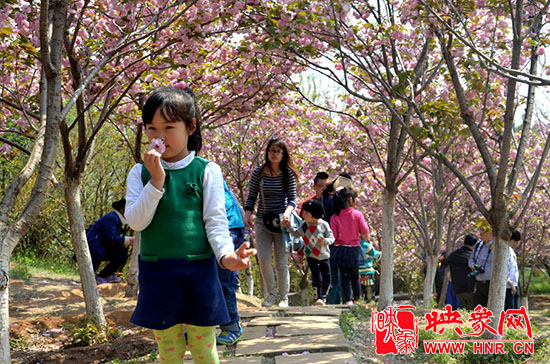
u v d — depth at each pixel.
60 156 14.33
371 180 12.16
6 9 4.53
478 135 5.09
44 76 4.60
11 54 5.40
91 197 15.87
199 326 2.38
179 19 6.34
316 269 7.30
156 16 5.46
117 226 8.53
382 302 6.88
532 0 5.29
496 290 5.04
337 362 3.89
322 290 7.27
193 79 7.90
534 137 12.16
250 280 12.44
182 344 2.45
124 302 7.58
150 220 2.31
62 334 5.87
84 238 5.71
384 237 6.97
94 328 5.48
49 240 14.79
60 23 4.14
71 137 14.18
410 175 12.11
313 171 12.45
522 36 4.97
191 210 2.36
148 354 4.72
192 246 2.34
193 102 2.43
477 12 6.88
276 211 6.34
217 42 7.78
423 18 5.19
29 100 6.57
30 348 5.40
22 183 3.88
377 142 11.12
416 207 12.59
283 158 6.30
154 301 2.29
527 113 5.06
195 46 6.18
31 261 12.52
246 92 7.88
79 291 8.45
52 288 8.70
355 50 5.83
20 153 12.23
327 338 4.66
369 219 14.66
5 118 7.38
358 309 6.64
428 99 7.66
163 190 2.27
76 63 5.60
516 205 4.97
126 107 7.83
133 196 2.37
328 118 10.89
